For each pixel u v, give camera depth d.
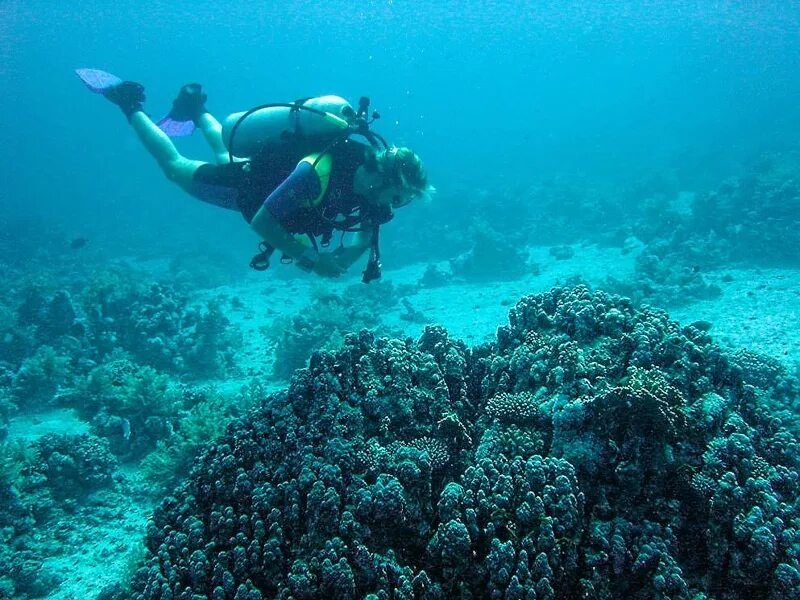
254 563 2.74
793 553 2.46
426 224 27.61
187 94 6.22
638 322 3.76
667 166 34.59
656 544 2.58
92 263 26.92
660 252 16.47
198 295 20.02
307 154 3.88
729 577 2.57
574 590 2.50
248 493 3.11
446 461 3.16
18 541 5.76
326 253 3.77
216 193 4.67
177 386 9.66
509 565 2.45
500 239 19.22
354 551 2.64
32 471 6.60
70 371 10.34
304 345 11.19
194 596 2.63
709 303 11.77
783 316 9.91
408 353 3.89
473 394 4.02
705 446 2.96
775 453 3.13
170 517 3.29
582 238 23.31
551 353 3.57
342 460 3.08
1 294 18.34
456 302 15.89
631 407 2.84
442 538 2.59
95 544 6.04
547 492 2.66
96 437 7.46
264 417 3.57
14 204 50.06
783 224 14.61
